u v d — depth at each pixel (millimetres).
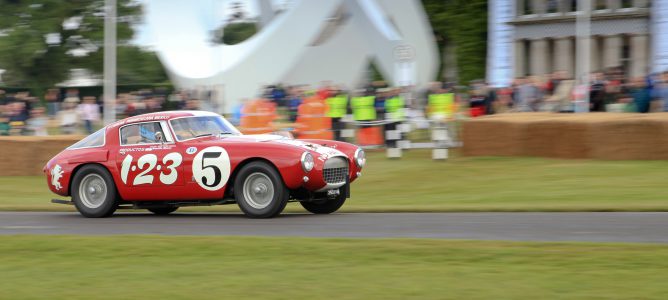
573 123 22562
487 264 9422
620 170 20172
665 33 47844
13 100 46375
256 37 41844
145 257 10578
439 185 20156
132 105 37000
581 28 38438
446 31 56656
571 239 11141
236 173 14266
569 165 21453
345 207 16469
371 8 43375
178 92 42156
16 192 21719
